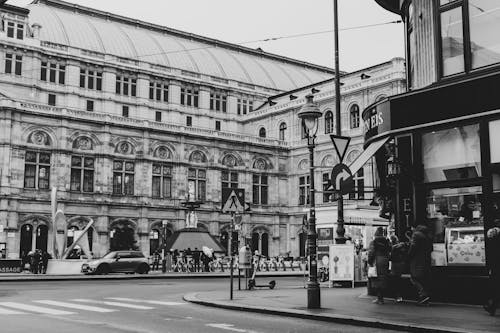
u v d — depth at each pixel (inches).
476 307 593.3
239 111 3545.8
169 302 725.3
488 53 626.5
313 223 612.7
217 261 2025.1
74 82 2930.6
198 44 3841.0
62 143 2431.1
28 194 2337.6
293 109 3184.1
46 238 2388.0
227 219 2871.6
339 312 555.2
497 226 548.4
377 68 2915.8
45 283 1198.3
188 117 3324.3
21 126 2352.4
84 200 2460.6
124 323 501.0
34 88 2783.0
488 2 629.9
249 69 3806.6
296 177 3127.5
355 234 1243.8
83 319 529.0
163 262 1812.3
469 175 629.9
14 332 438.0
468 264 625.6
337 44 920.3
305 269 1250.0
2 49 2723.9
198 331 451.5
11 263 1759.4
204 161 2859.3
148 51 3376.0
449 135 650.8
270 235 3070.9
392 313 545.3
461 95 628.7
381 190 732.7
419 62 703.1
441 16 679.1
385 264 638.5
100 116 2544.3
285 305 631.8
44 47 2856.8
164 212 2682.1
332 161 2933.1
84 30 3225.9
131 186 2618.1
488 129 608.4
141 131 2659.9
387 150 711.1
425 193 669.9
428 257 624.4
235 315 575.8
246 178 2979.8
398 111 689.6
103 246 2480.3
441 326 455.8
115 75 3078.2
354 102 2832.2
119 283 1203.9
